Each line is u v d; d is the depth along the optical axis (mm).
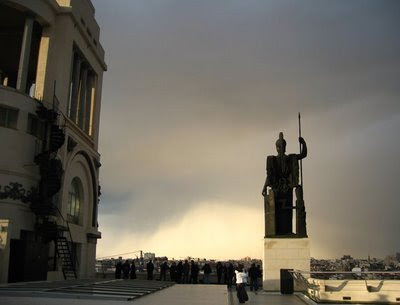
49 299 17812
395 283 21906
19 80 39844
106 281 33969
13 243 31812
